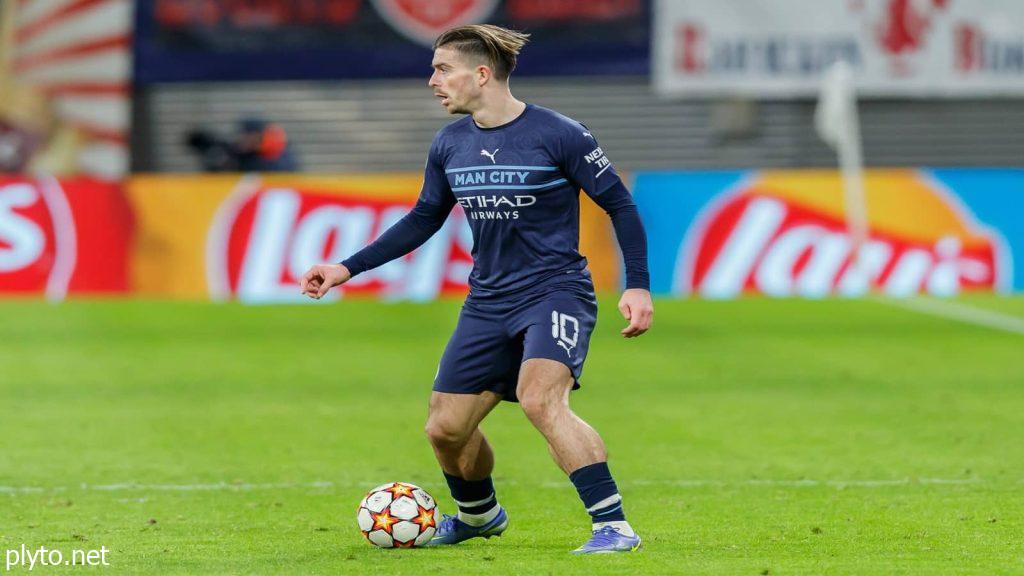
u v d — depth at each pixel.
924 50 84.88
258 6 84.31
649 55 84.50
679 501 26.31
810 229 67.38
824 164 87.88
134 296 66.12
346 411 38.44
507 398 20.91
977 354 49.56
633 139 88.38
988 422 36.12
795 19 84.38
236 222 66.31
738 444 33.19
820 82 84.88
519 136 20.17
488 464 21.45
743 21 84.38
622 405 39.28
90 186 66.19
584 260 20.75
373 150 88.19
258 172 86.25
